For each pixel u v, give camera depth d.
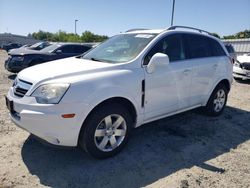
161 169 3.58
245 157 4.05
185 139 4.58
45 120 3.21
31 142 4.16
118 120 3.77
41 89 3.30
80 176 3.34
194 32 5.15
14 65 10.43
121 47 4.44
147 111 4.14
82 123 3.38
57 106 3.20
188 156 3.98
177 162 3.79
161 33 4.49
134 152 4.01
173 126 5.16
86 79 3.42
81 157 3.78
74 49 11.94
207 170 3.61
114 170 3.50
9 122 4.95
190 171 3.56
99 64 3.87
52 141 3.33
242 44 24.70
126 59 4.06
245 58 11.05
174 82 4.47
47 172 3.38
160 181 3.31
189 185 3.24
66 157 3.76
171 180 3.34
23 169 3.42
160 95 4.27
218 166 3.73
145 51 4.12
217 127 5.23
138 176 3.39
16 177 3.24
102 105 3.58
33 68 3.92
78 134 3.38
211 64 5.26
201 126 5.24
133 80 3.82
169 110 4.55
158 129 4.96
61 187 3.11
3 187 3.03
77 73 3.50
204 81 5.17
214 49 5.55
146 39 4.38
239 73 10.81
